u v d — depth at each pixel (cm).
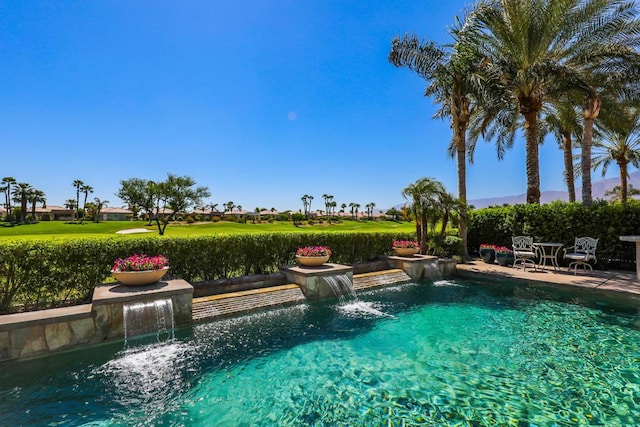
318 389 332
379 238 1070
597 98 1038
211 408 296
